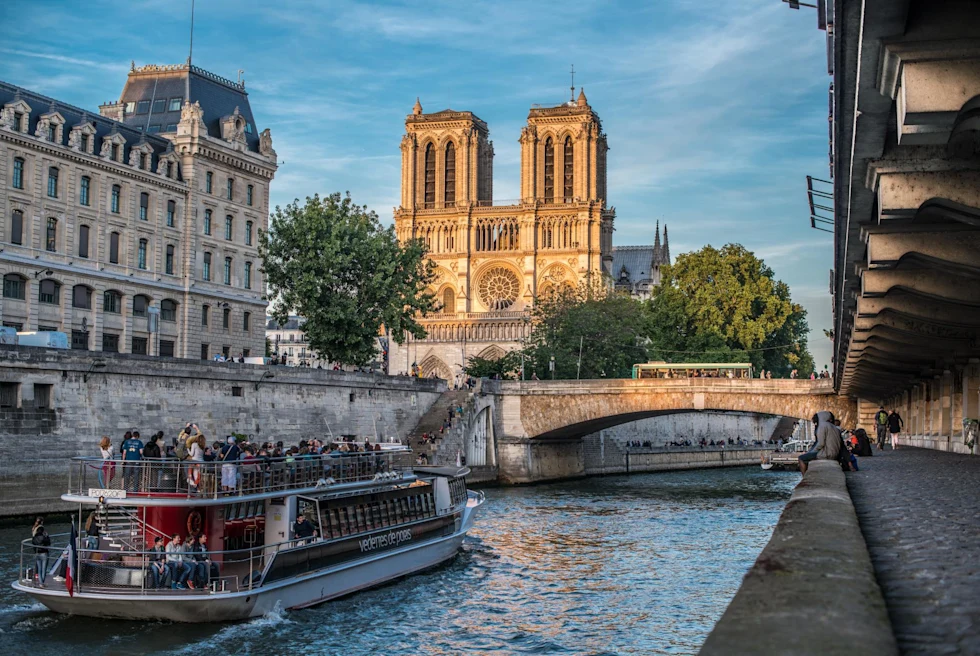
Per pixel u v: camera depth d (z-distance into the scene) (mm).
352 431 94125
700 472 134125
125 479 40656
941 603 9141
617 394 109125
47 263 85062
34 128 85375
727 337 153125
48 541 41062
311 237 98188
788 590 7773
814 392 100250
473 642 39000
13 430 59125
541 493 98375
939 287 29547
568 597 47125
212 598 38844
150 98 106375
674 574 52781
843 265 31672
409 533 52375
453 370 199250
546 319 150125
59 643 35938
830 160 30641
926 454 47844
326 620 41688
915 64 14672
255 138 111938
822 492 16219
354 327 99812
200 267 101688
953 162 19062
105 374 65938
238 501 41406
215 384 76438
